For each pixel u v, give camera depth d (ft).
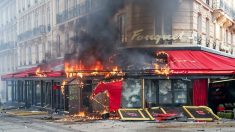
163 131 45.44
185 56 65.98
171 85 66.08
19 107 98.07
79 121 58.18
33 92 100.12
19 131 47.09
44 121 59.62
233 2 96.37
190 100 65.87
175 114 60.18
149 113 59.98
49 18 107.04
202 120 57.11
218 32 84.28
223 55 82.94
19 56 137.18
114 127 50.03
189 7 69.72
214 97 65.87
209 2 79.46
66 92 74.95
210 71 60.85
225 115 61.31
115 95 62.75
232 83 64.23
